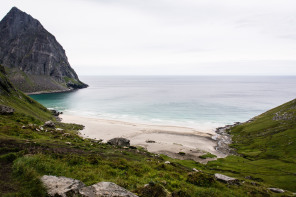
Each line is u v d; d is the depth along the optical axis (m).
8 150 22.56
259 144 85.19
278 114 117.75
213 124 119.94
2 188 12.75
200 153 69.12
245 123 119.00
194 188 20.97
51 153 24.59
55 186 13.23
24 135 36.50
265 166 59.56
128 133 92.06
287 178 48.75
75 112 148.25
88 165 22.91
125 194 13.21
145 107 168.38
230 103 191.25
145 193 16.05
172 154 65.31
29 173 14.91
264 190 30.64
